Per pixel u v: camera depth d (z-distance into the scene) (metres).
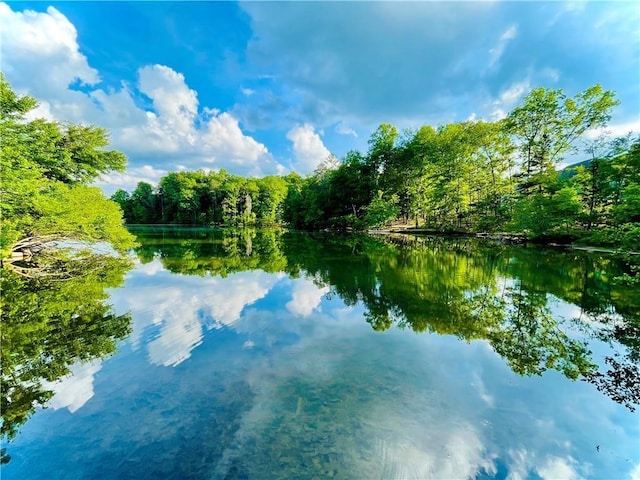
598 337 7.27
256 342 6.95
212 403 4.63
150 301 10.06
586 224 23.02
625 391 5.04
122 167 25.97
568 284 12.19
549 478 3.33
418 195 43.19
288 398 4.75
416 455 3.60
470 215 36.84
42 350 6.56
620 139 22.12
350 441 3.82
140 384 5.20
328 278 13.53
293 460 3.51
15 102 15.91
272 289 11.68
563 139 28.17
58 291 11.16
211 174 81.50
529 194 28.25
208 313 8.95
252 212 74.62
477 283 12.42
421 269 15.43
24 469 3.46
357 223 45.66
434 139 39.88
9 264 14.66
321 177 62.03
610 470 3.46
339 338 7.17
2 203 12.73
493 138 34.00
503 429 4.10
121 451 3.69
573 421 4.29
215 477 3.29
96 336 7.29
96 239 17.67
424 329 7.75
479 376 5.49
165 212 79.38
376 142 46.00
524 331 7.66
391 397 4.80
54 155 20.61
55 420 4.29
